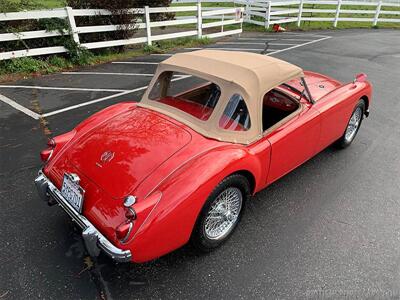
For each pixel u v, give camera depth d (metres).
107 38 10.23
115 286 2.74
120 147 2.85
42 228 3.30
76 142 3.12
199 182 2.55
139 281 2.79
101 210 2.53
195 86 3.19
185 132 2.97
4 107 6.14
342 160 4.65
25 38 8.27
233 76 3.06
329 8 21.36
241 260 3.01
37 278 2.79
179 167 2.64
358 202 3.82
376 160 4.70
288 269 2.94
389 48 12.12
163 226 2.43
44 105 6.27
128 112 3.39
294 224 3.46
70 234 3.24
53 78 7.91
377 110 6.46
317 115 3.77
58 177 2.91
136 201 2.44
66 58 9.07
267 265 2.97
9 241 3.14
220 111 2.97
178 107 3.25
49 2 16.12
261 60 3.49
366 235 3.35
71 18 8.82
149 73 8.38
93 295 2.66
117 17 9.90
